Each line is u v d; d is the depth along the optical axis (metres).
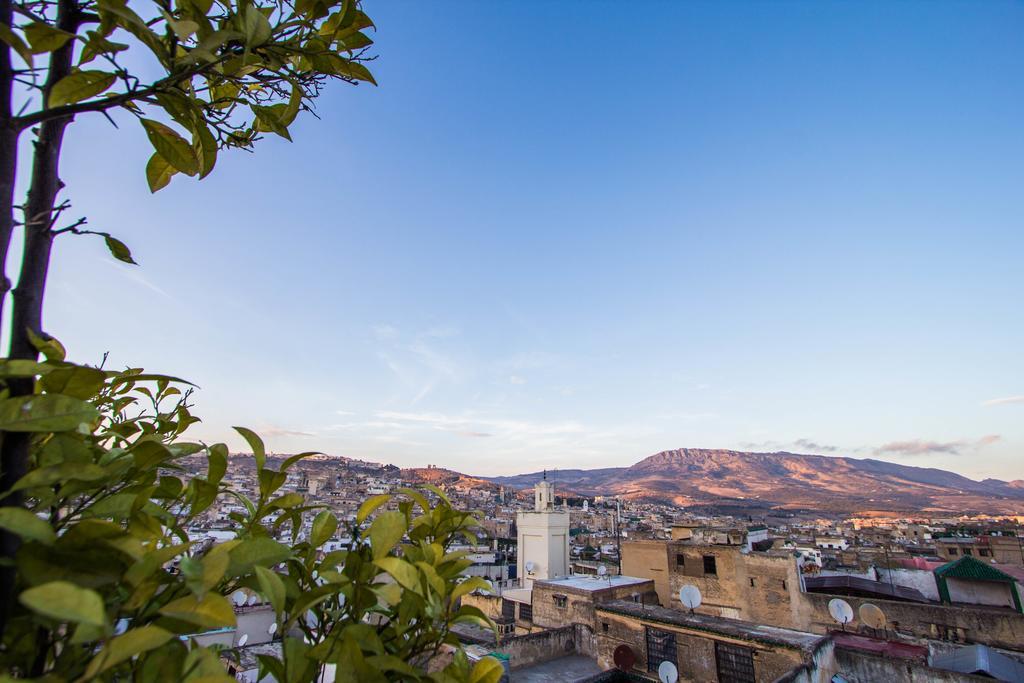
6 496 1.19
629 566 35.94
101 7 1.49
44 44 1.50
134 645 0.90
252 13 1.79
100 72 1.59
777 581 29.47
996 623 25.17
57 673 1.18
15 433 1.32
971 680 17.27
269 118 2.07
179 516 1.82
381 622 1.83
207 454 1.74
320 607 1.77
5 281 1.44
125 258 2.00
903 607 27.53
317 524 1.78
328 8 2.15
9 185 1.46
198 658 1.03
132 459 1.57
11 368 1.22
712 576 31.52
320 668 1.43
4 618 1.14
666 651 20.17
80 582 1.08
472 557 2.04
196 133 1.95
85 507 1.65
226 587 1.62
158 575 1.33
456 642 1.78
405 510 2.15
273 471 1.73
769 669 17.05
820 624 27.94
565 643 24.16
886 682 18.39
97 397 2.02
